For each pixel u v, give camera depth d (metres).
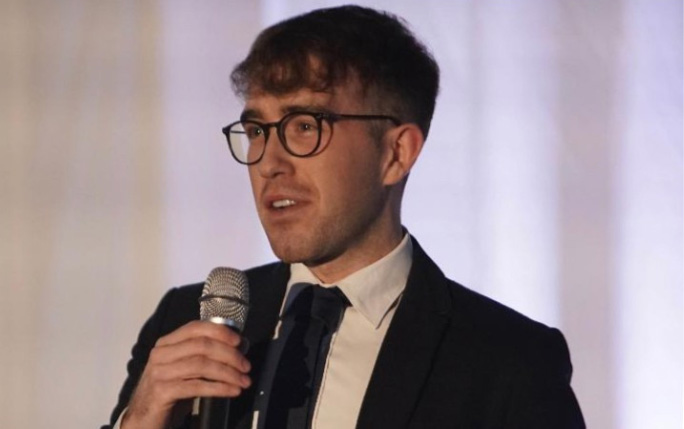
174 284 8.40
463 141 8.49
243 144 5.54
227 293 5.01
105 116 8.46
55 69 8.48
